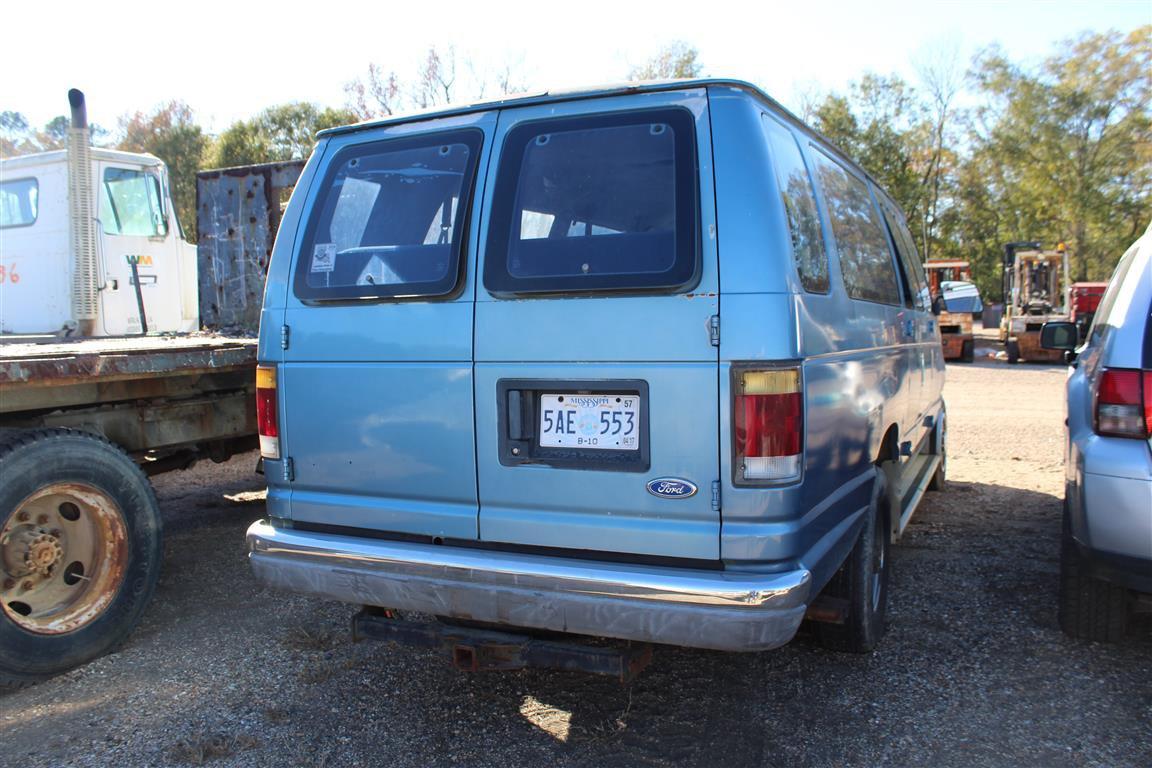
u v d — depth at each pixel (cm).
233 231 662
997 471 786
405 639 307
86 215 595
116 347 428
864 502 348
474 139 305
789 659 375
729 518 258
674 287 263
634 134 281
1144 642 387
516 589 274
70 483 371
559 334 277
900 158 3900
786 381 255
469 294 292
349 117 2884
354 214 323
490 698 344
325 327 318
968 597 447
